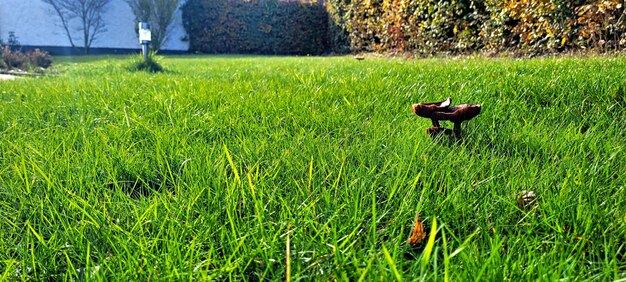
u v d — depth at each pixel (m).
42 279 0.50
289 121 1.06
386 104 1.21
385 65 2.51
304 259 0.51
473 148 0.81
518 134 0.91
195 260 0.52
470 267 0.47
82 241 0.55
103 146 0.87
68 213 0.61
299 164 0.74
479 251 0.53
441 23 3.60
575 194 0.62
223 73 2.45
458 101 1.24
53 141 0.91
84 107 1.29
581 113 1.11
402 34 4.09
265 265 0.51
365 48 5.10
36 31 7.19
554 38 2.77
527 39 2.92
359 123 1.02
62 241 0.56
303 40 6.81
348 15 5.05
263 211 0.58
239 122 1.04
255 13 7.07
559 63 1.86
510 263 0.48
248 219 0.58
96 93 1.52
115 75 2.48
